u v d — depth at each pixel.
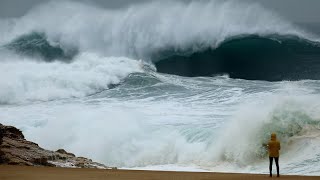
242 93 109.00
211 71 156.62
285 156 65.38
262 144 68.56
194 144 74.31
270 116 70.81
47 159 56.41
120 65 131.38
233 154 68.94
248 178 46.25
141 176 46.22
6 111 103.00
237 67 160.62
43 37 156.50
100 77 124.88
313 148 64.88
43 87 121.19
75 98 116.50
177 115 91.50
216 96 107.62
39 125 88.62
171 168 67.25
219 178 45.94
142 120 87.50
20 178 43.12
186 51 161.00
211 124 82.69
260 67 158.75
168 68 158.25
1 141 57.12
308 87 111.81
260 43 164.12
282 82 121.44
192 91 114.00
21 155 55.75
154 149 76.00
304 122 69.94
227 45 163.50
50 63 133.38
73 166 56.00
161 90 116.75
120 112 91.88
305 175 52.47
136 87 121.25
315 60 156.88
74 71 127.50
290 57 161.25
